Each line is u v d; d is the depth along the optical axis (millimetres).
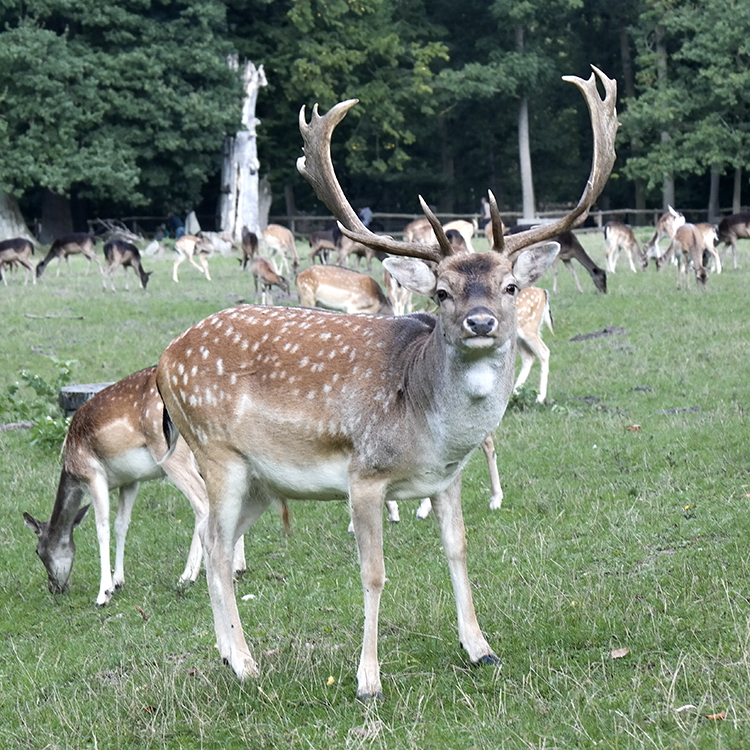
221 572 5621
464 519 8141
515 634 5641
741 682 4637
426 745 4500
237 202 39031
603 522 7480
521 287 4945
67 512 7832
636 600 5836
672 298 18359
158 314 19281
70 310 19484
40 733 5305
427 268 4895
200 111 36500
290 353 5391
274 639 6176
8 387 13227
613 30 49375
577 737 4371
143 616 7098
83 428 7730
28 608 7695
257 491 5758
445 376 4867
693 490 7875
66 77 35562
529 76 44125
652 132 46344
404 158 44531
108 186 37250
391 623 6113
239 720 5023
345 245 24531
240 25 43125
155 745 5004
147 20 37000
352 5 42625
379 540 5109
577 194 52969
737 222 23172
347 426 5164
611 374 13102
